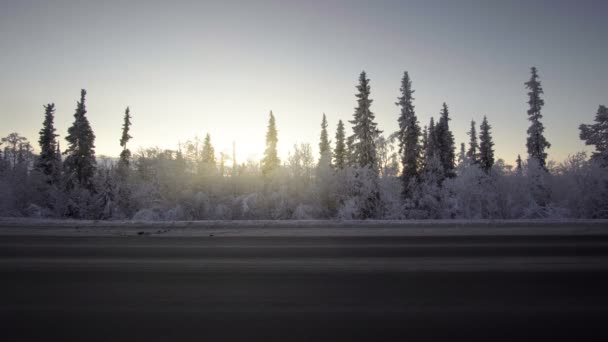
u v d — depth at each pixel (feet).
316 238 34.60
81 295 18.29
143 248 29.99
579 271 22.41
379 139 98.32
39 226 41.75
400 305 16.80
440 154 106.83
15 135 142.51
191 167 104.78
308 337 13.47
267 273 22.18
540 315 15.56
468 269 22.95
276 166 113.50
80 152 99.04
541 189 81.46
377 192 83.97
